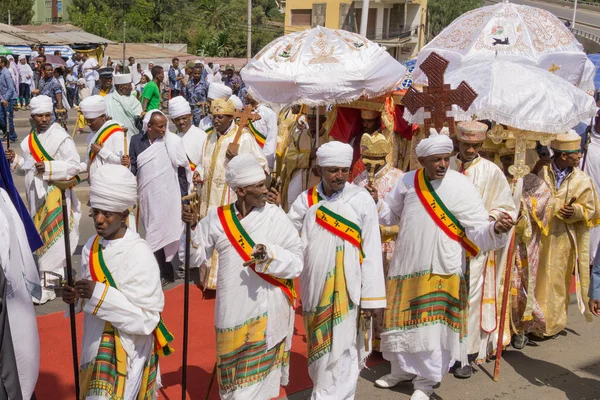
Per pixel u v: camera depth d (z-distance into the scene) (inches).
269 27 2829.7
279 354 183.0
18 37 1354.6
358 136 290.2
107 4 2709.2
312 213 190.9
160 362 234.2
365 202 191.6
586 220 255.6
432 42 342.3
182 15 2689.5
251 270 176.4
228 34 2640.3
